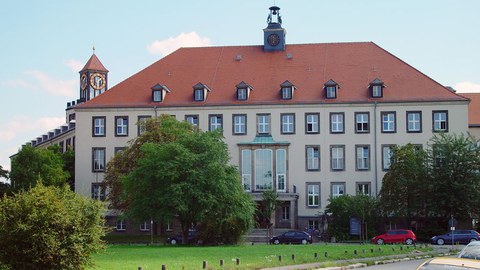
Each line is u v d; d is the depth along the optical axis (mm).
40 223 31375
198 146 69062
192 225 78250
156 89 94562
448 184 79438
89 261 33125
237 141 93062
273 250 54938
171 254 49406
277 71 96625
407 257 51594
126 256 47156
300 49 99562
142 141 80750
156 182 66438
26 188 88438
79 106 95688
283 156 92250
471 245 31641
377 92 91875
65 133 117938
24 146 91875
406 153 82375
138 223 67562
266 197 86688
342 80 94250
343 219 81750
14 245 31406
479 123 99125
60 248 31547
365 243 75375
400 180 81188
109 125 95062
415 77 93500
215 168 66250
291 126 92750
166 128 80250
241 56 99562
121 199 73750
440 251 58312
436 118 90562
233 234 67125
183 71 98438
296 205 90500
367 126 91562
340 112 92125
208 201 65062
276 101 92812
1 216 31469
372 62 96188
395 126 91125
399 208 81375
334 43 99688
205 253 50625
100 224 34406
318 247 60781
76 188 94688
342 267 42406
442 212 80125
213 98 94250
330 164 91750
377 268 43094
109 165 82938
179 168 66188
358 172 91188
